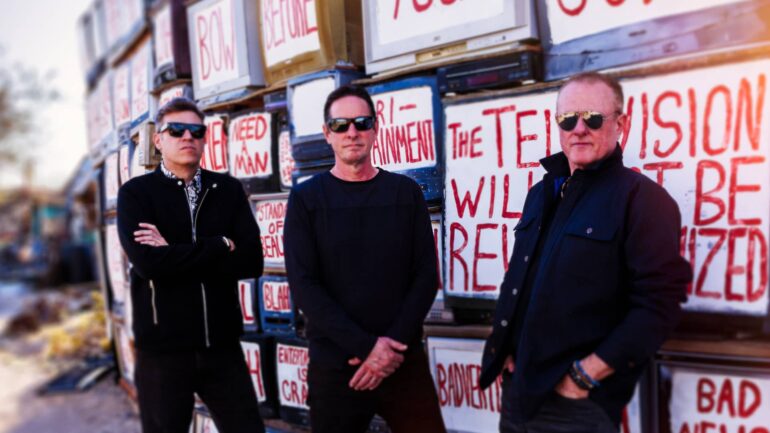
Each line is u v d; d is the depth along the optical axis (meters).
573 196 1.73
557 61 2.22
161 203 2.26
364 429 2.06
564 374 1.65
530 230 1.85
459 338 2.49
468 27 2.36
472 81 2.38
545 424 1.72
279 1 2.89
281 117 3.00
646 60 2.03
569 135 1.69
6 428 4.48
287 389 2.97
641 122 2.03
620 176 1.66
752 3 1.84
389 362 1.89
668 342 2.01
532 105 2.26
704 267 1.95
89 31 5.25
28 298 12.20
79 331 6.98
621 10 2.06
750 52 1.85
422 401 2.05
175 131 2.24
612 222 1.61
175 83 3.37
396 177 2.05
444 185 2.49
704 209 1.94
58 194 19.48
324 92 2.75
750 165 1.87
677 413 2.02
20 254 19.09
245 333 3.13
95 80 5.01
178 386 2.25
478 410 2.47
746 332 1.91
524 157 2.30
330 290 1.98
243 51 3.04
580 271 1.64
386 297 1.97
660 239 1.53
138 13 3.80
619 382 1.61
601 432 1.62
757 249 1.87
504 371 1.91
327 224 1.97
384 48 2.60
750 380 1.91
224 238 2.27
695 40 1.93
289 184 2.99
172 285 2.23
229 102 3.16
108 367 5.65
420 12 2.48
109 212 4.19
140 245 2.14
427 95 2.54
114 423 4.32
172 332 2.22
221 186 2.38
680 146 1.97
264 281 3.06
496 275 2.38
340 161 2.03
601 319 1.63
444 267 2.52
